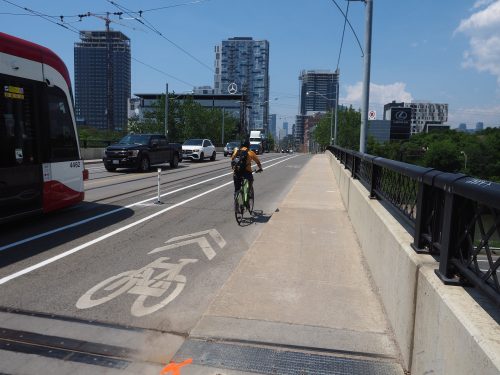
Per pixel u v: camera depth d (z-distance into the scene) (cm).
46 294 515
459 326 234
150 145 2273
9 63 785
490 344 205
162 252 706
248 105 10494
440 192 323
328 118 7931
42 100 875
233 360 367
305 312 461
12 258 658
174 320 450
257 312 459
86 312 466
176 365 358
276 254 678
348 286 539
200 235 834
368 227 625
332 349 385
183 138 7006
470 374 217
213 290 540
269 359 368
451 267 287
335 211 1066
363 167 860
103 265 630
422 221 354
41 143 872
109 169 2183
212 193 1430
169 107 6719
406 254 362
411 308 338
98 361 366
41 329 424
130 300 502
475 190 239
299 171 2552
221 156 4619
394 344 395
